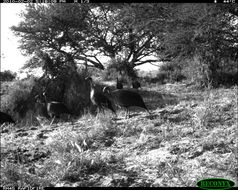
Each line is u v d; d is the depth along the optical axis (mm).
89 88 18906
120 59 28219
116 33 31984
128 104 7129
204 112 6441
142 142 5445
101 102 8094
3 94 22688
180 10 19250
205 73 18656
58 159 4797
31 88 21359
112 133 6207
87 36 32375
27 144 6277
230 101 7871
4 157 5531
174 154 4797
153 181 4016
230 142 4910
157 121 6609
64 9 28703
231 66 20234
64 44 30781
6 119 9984
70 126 7457
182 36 18969
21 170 4723
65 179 4355
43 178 4422
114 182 4105
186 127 6008
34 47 28344
